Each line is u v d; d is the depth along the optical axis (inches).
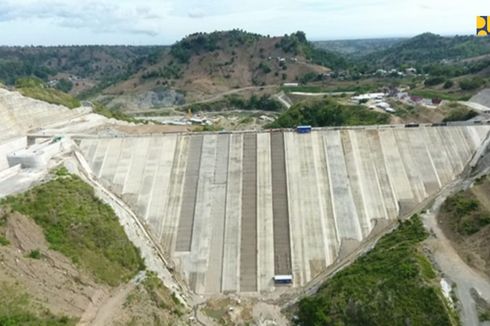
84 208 2559.1
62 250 2229.3
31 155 2940.5
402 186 3075.8
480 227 2285.9
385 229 2792.8
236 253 2773.1
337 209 2962.6
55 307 1961.1
